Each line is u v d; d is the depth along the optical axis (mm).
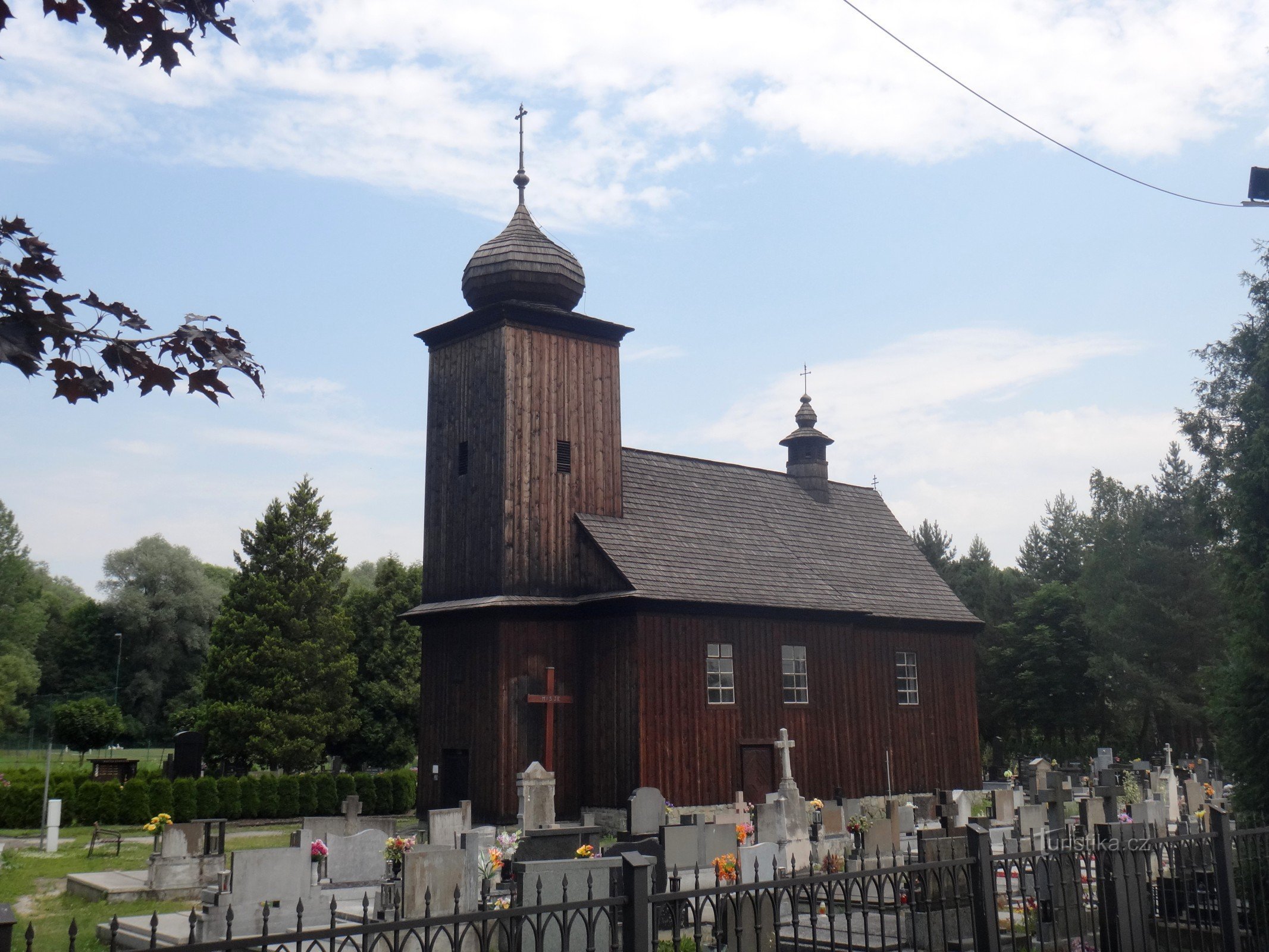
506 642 30219
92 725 59500
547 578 31312
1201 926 12484
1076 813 29531
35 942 16109
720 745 31344
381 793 38906
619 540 32062
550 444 32125
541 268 32531
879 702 36969
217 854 21547
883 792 36031
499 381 31828
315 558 45656
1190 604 59625
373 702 47344
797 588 34906
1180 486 63000
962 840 14570
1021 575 76188
